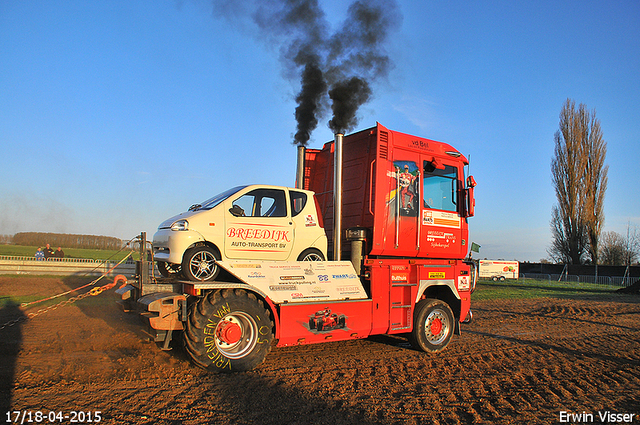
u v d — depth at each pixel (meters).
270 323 5.88
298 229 7.15
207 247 6.31
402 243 7.54
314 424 4.04
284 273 6.32
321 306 6.45
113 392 4.61
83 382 4.88
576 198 41.34
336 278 6.86
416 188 7.87
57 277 17.31
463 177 8.80
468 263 8.83
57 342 6.80
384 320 7.17
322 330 6.45
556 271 43.06
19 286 14.52
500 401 4.97
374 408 4.56
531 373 6.32
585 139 41.16
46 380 4.88
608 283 36.53
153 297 5.58
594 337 9.77
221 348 5.69
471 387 5.50
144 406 4.26
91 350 6.43
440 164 8.31
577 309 15.94
